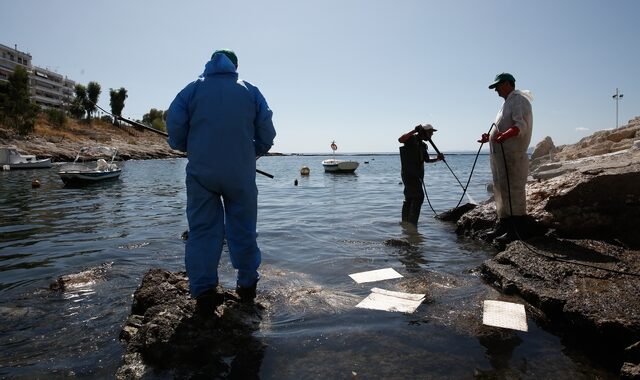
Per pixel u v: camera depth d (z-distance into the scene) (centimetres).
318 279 430
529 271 386
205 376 246
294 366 256
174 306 318
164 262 510
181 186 1817
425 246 580
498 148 538
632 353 249
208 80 329
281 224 782
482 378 240
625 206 485
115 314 347
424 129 734
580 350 273
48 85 10812
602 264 386
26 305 367
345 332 300
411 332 299
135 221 832
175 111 327
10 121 5525
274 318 328
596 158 998
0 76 9038
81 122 8238
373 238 638
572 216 504
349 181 2258
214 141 320
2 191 1580
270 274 448
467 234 654
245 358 266
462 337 291
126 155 6112
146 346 271
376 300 362
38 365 265
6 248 590
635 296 310
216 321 308
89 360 271
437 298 366
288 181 2283
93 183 1941
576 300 309
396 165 5347
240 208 343
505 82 533
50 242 630
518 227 541
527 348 275
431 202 1150
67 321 333
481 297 365
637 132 1463
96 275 453
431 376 243
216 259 324
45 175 2625
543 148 2198
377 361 260
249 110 337
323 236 659
